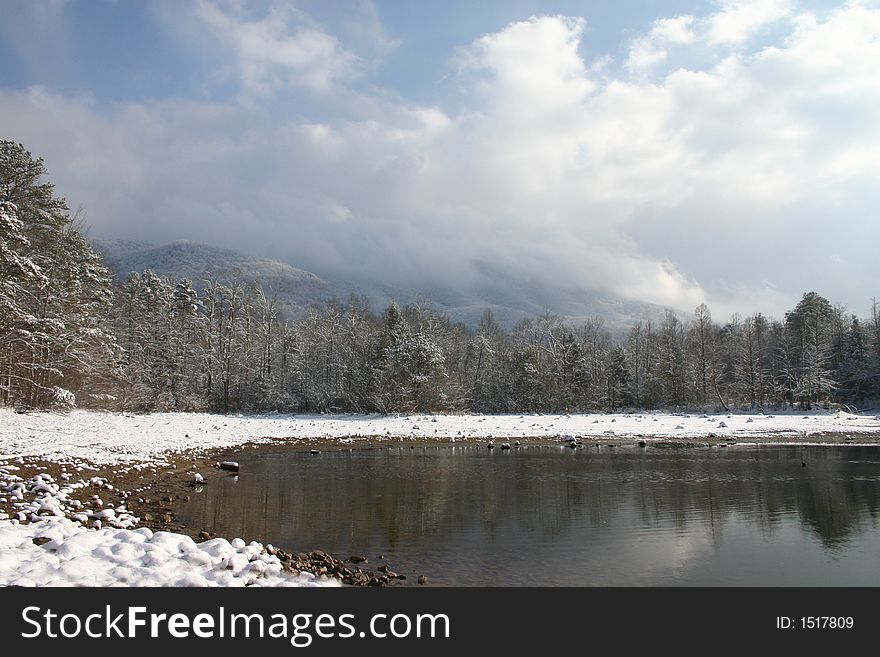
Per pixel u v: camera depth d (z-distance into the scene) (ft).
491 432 137.59
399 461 94.27
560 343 256.52
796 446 116.06
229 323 209.87
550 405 218.38
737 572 37.42
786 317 272.31
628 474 78.84
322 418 174.29
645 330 348.59
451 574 35.70
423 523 49.60
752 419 170.09
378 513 53.36
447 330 254.88
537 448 114.93
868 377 231.30
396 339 189.57
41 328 106.32
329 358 218.18
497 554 40.47
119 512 45.98
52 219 112.57
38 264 110.73
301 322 246.68
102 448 75.92
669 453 105.19
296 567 33.09
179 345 202.49
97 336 132.16
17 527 32.14
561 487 68.23
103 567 27.71
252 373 211.00
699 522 50.75
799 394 235.40
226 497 59.06
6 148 107.55
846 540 45.06
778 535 46.47
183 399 185.16
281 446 112.78
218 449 101.14
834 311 281.33
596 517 52.39
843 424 152.87
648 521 51.01
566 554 40.75
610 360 278.46
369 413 189.57
